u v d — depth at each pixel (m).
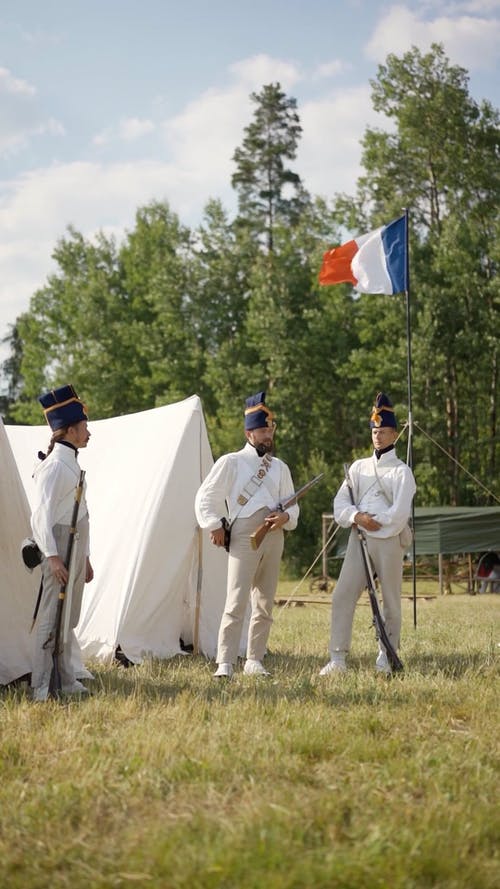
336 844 3.45
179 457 9.07
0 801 3.99
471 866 3.27
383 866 3.25
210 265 37.59
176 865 3.27
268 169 43.44
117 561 8.80
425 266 31.75
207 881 3.15
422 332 30.88
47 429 10.40
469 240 31.75
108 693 6.32
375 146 34.06
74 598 6.59
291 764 4.42
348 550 7.53
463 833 3.54
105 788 4.11
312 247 36.94
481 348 31.30
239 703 5.86
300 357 34.53
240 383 35.91
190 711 5.58
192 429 9.20
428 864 3.28
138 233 41.62
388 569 7.37
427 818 3.64
